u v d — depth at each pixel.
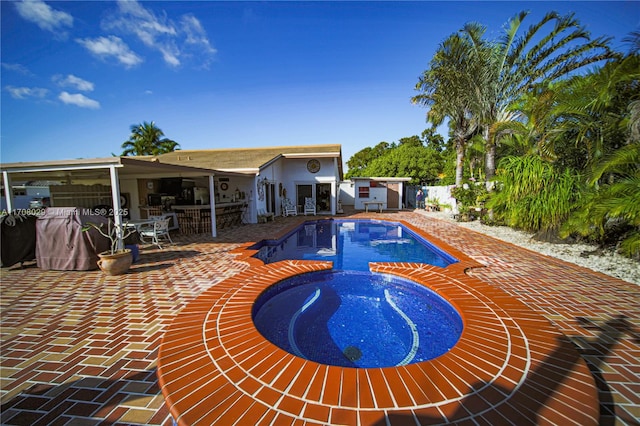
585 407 2.22
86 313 4.26
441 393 2.40
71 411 2.35
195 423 2.07
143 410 2.36
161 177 14.01
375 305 5.23
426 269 6.36
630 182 6.10
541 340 3.29
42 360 3.08
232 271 6.45
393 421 2.09
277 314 4.86
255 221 15.69
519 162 9.77
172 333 3.52
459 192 14.98
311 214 20.23
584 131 7.92
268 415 2.16
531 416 2.13
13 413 2.33
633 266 6.41
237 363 2.86
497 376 2.62
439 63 13.29
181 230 12.32
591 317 3.97
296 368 2.77
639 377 2.72
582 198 7.84
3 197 20.16
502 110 12.45
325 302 5.36
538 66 11.62
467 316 3.95
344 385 2.51
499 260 7.12
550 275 5.90
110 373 2.85
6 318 4.11
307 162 20.19
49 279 5.94
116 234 6.85
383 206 24.66
